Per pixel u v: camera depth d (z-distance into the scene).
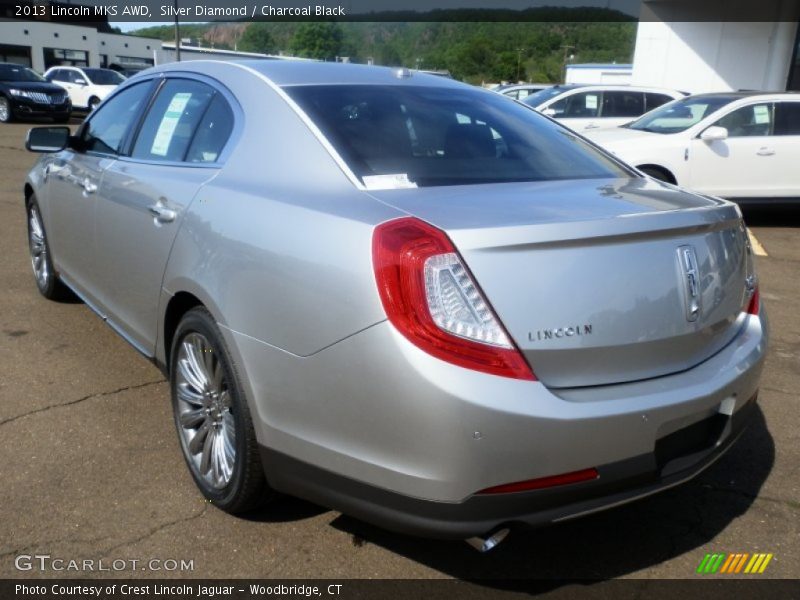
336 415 2.15
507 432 1.97
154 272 3.01
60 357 4.07
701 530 2.76
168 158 3.21
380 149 2.62
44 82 20.58
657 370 2.26
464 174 2.61
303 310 2.20
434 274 1.99
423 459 2.00
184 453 2.91
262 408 2.37
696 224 2.32
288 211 2.37
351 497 2.18
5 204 8.60
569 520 2.14
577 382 2.12
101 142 3.93
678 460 2.34
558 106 12.59
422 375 1.96
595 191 2.57
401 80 3.22
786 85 18.34
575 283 2.09
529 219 2.11
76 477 2.91
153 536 2.58
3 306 4.88
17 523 2.62
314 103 2.77
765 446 3.41
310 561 2.50
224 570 2.44
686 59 19.62
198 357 2.77
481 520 2.04
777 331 5.11
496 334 1.99
